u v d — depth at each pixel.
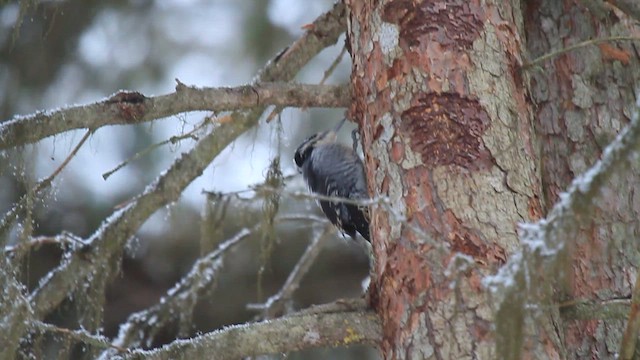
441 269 6.81
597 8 8.38
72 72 13.52
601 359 8.20
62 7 12.41
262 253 9.34
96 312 8.90
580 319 6.78
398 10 7.73
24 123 7.59
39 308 8.76
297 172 11.48
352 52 8.11
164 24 14.48
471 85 7.43
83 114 7.71
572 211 5.45
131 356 7.32
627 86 8.79
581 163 8.66
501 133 7.33
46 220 14.13
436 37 7.58
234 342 7.17
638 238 8.20
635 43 8.85
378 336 7.12
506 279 5.60
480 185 7.11
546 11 9.09
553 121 8.81
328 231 11.05
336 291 15.20
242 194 11.29
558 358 6.55
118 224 9.16
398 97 7.52
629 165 5.36
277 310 10.56
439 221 7.01
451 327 6.64
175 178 9.34
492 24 7.70
